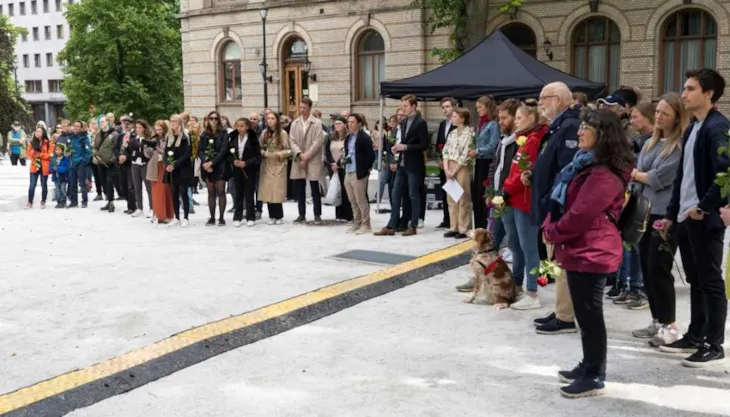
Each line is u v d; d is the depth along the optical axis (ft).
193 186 44.45
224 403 15.55
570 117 19.02
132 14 145.79
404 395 15.80
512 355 18.25
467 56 40.86
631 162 14.82
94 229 39.50
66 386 16.42
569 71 71.61
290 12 90.74
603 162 14.80
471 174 33.40
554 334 19.83
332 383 16.56
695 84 16.80
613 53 69.77
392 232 35.42
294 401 15.57
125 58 149.28
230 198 52.54
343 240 34.27
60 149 49.96
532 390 15.98
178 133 39.52
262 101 95.25
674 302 18.71
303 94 92.48
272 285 25.39
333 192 39.45
